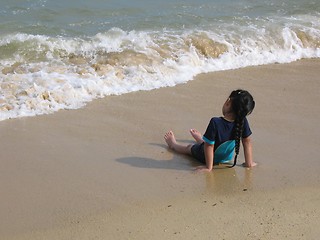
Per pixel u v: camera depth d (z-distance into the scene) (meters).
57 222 4.36
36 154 5.57
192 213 4.51
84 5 11.17
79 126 6.28
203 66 8.51
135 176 5.15
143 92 7.41
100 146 5.78
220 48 9.02
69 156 5.54
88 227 4.30
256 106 6.98
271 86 7.84
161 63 8.30
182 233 4.22
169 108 6.88
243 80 8.07
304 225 4.35
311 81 8.13
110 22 10.13
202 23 10.09
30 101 6.74
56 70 7.76
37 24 9.83
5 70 7.72
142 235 4.19
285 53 9.27
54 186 4.94
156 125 6.35
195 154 5.52
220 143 5.27
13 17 10.19
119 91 7.35
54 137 5.97
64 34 9.37
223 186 4.99
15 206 4.59
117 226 4.31
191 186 4.98
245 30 9.74
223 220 4.41
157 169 5.31
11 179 5.05
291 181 5.09
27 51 8.43
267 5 11.55
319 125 6.46
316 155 5.64
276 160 5.51
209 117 6.63
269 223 4.37
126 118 6.53
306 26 10.16
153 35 9.24
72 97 7.02
